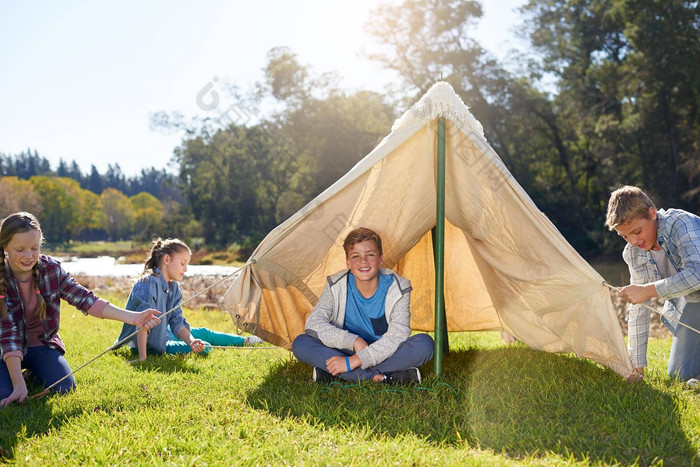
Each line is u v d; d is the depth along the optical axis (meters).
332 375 4.16
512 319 4.99
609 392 3.79
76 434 3.07
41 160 174.50
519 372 4.39
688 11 30.92
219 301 11.40
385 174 4.46
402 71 37.44
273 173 51.00
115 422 3.25
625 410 3.43
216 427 3.16
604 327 4.16
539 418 3.28
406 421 3.25
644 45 31.52
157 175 180.50
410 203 4.59
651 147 33.12
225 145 50.59
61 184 116.44
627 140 33.25
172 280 5.61
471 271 5.80
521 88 36.38
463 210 4.53
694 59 30.48
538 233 4.27
